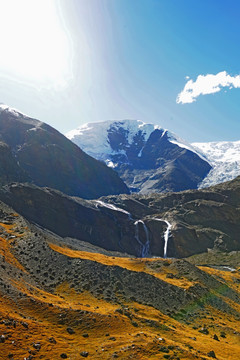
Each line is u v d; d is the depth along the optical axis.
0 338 28.61
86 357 29.94
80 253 91.19
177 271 87.94
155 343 34.62
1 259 54.66
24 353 27.69
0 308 34.94
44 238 85.69
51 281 60.12
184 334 46.97
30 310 38.69
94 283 61.09
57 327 36.59
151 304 59.59
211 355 37.81
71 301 51.31
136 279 66.81
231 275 121.44
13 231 83.88
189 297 67.31
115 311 45.00
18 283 47.56
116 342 34.06
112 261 92.56
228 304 74.62
